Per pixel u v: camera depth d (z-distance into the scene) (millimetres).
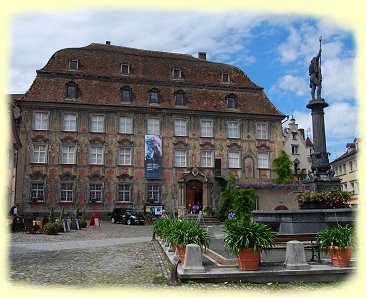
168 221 18641
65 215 30312
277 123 48281
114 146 43188
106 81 45125
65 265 12812
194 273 10219
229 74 51094
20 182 40281
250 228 10648
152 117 44656
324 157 17844
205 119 46094
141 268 12391
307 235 14625
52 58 45406
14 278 10508
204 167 45219
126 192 42938
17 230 28062
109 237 24516
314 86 18438
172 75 48375
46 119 41875
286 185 41844
